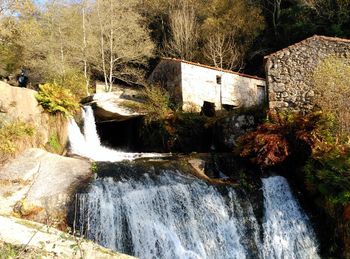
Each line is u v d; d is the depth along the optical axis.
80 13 26.83
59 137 13.35
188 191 10.59
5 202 8.55
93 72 27.91
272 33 28.72
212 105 19.17
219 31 27.14
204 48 26.97
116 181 10.19
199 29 28.27
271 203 11.29
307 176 10.85
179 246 9.80
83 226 8.87
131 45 26.02
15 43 27.59
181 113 17.17
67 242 5.70
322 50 13.02
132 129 18.84
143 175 10.86
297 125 11.95
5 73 29.91
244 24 27.44
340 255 9.72
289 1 29.64
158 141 17.00
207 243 10.12
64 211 8.84
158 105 17.72
